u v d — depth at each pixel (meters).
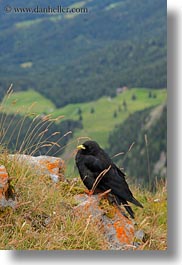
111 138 81.50
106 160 11.77
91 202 11.77
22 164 12.06
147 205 14.14
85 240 11.26
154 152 58.31
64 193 12.31
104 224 11.63
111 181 11.62
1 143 12.16
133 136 77.88
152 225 13.11
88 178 11.70
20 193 11.50
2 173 11.20
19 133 11.95
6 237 10.82
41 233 11.12
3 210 11.06
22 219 11.12
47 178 12.41
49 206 11.66
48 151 12.55
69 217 11.52
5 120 11.80
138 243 11.77
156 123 77.75
